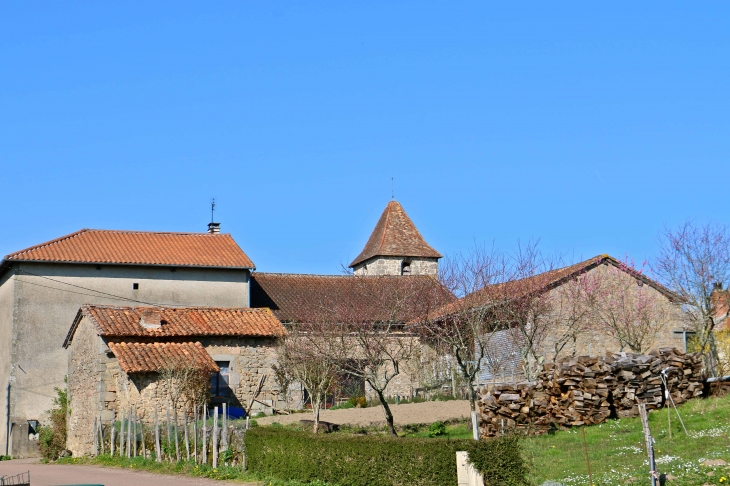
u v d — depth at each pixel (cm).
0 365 3819
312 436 1683
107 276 3781
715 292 2973
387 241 4981
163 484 1775
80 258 3722
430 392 3130
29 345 3606
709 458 1427
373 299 2983
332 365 2364
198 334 2833
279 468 1753
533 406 2006
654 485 1292
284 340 2839
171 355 2677
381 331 2658
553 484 1346
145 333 2744
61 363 3638
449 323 2606
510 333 2628
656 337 3009
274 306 3934
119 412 2584
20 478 1977
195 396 2598
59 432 3047
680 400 2050
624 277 3005
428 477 1434
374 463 1530
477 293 2605
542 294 2727
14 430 3434
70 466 2400
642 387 2031
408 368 3072
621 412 2011
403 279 2980
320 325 2655
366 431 2291
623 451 1609
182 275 3888
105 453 2477
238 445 1958
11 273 3706
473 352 2470
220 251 4031
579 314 2750
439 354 2844
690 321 3022
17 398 3547
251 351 2938
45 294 3678
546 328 2689
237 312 3073
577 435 1864
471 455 1398
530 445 1786
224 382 2875
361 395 3344
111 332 2677
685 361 2095
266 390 2927
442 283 2816
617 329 2752
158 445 2156
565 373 2008
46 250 3750
